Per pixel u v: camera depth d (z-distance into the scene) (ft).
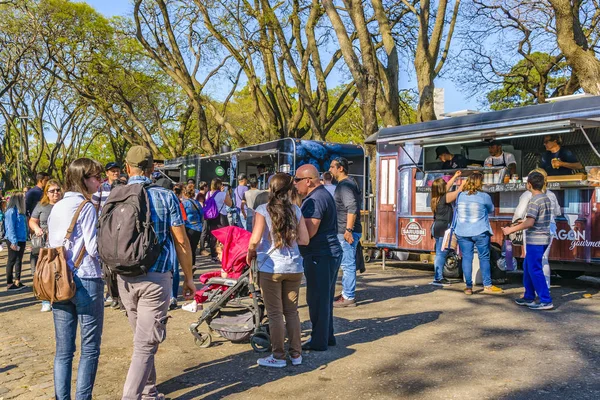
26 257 49.80
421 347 18.25
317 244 17.71
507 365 16.24
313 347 18.02
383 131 36.17
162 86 112.57
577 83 55.06
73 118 139.23
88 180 13.43
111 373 16.66
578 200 27.30
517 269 31.58
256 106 73.26
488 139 30.94
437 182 29.27
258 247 16.30
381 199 37.52
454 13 57.21
